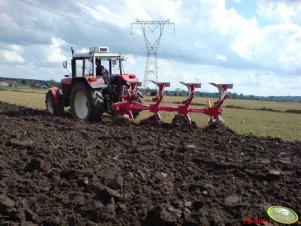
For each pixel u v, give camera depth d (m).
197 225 4.85
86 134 10.12
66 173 6.33
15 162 7.06
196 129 11.61
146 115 17.92
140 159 7.58
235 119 21.52
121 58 15.07
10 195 5.58
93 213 5.14
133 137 9.80
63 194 5.68
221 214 5.20
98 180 6.11
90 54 14.42
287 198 5.74
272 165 7.44
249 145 9.65
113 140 9.46
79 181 6.04
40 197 5.54
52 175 6.27
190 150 8.41
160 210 5.05
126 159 7.61
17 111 17.06
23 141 8.47
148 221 5.00
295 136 13.41
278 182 6.48
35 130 10.45
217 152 8.55
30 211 5.12
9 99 30.55
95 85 13.62
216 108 11.81
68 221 5.00
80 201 5.45
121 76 13.99
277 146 9.87
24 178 6.26
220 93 11.77
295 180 6.55
